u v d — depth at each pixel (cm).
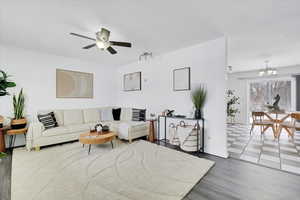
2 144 296
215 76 296
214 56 298
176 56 366
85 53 393
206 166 238
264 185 189
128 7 195
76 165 240
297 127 362
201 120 318
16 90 345
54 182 192
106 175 210
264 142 372
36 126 309
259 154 293
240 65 530
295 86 523
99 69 502
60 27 248
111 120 459
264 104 609
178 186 184
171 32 269
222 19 226
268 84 599
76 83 445
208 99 307
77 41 309
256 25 244
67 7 194
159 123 400
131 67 496
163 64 397
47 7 193
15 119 317
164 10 203
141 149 318
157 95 413
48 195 166
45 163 247
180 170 225
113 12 206
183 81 351
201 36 286
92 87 483
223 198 164
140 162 252
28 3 185
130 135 367
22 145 347
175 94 369
